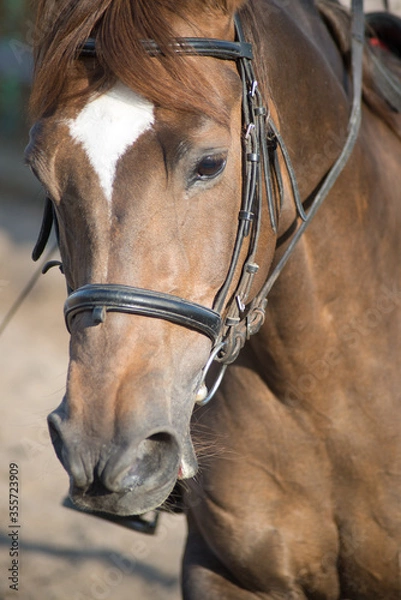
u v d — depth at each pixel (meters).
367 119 3.82
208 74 2.76
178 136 2.64
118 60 2.61
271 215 3.07
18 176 16.03
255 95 2.96
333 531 3.63
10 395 9.03
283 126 3.24
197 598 3.76
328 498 3.61
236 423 3.62
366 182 3.59
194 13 2.80
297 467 3.58
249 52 2.94
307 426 3.55
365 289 3.57
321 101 3.43
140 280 2.64
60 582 6.02
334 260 3.49
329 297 3.50
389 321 3.61
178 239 2.69
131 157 2.65
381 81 3.92
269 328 3.48
